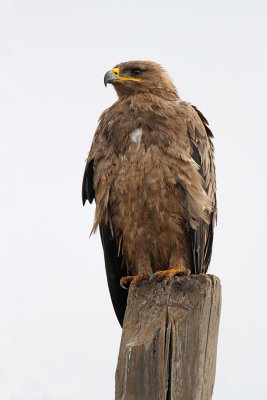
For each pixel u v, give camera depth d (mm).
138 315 8258
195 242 10719
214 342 7980
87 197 11430
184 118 10695
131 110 10797
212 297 8031
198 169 10539
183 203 10523
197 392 7473
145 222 10797
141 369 7434
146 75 11688
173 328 7738
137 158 10445
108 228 11242
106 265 11375
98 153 10852
